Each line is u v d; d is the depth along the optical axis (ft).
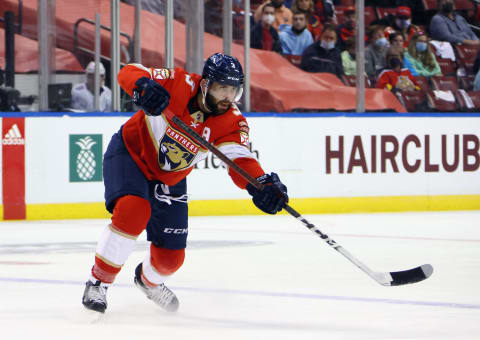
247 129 38.91
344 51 141.59
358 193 114.52
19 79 108.68
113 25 106.22
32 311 39.34
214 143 38.60
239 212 108.58
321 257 63.77
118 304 41.86
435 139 118.11
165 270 38.99
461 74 149.07
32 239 76.89
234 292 46.37
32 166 99.45
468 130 119.75
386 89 143.02
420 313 39.14
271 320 37.14
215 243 73.61
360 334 33.58
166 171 37.68
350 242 75.77
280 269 56.70
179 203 38.37
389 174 115.85
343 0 141.38
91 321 36.45
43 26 103.96
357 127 114.21
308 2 138.31
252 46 136.15
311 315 38.60
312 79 138.92
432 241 76.84
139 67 36.19
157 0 120.78
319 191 112.57
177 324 35.99
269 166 109.91
